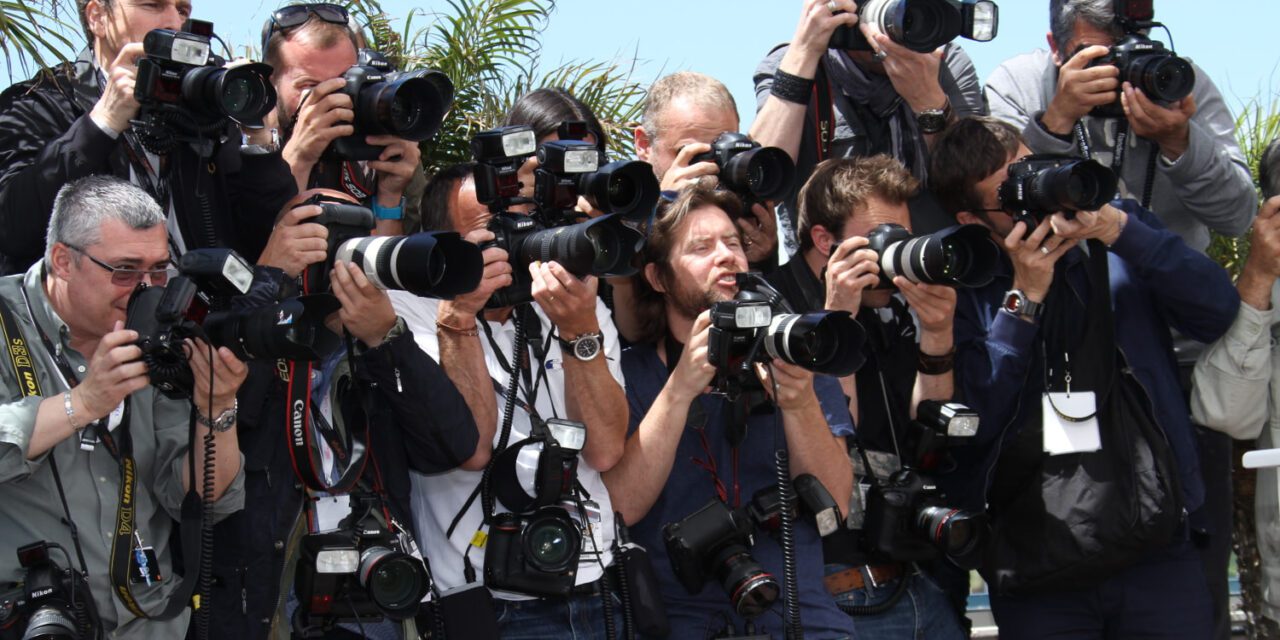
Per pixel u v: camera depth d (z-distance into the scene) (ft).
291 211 13.23
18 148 14.07
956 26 16.46
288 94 15.47
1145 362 16.06
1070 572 15.55
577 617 14.21
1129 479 15.47
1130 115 16.60
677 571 14.43
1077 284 15.90
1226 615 17.26
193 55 13.25
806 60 17.03
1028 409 15.88
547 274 13.30
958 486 16.39
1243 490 18.65
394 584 13.16
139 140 13.48
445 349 13.85
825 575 15.51
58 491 12.53
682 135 16.92
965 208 16.38
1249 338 16.22
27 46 14.74
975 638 20.66
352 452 13.57
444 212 14.97
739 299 14.07
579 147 13.67
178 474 13.00
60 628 11.89
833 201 15.98
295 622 13.43
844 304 15.12
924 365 15.74
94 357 11.99
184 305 11.87
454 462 13.71
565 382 14.49
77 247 12.35
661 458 14.38
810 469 14.76
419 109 14.56
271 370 13.56
